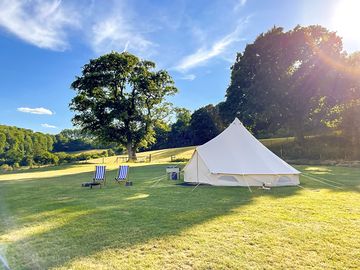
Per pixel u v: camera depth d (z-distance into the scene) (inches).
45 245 181.8
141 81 1170.6
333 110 1024.2
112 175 667.4
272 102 978.7
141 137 1214.9
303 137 1096.2
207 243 176.7
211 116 2100.1
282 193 353.4
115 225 222.4
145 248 170.9
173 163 1066.7
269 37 999.0
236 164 426.0
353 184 424.5
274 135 1631.4
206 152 459.8
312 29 975.0
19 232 211.9
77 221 239.1
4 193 414.9
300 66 969.5
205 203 298.8
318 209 261.1
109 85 1175.0
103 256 160.4
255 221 223.6
